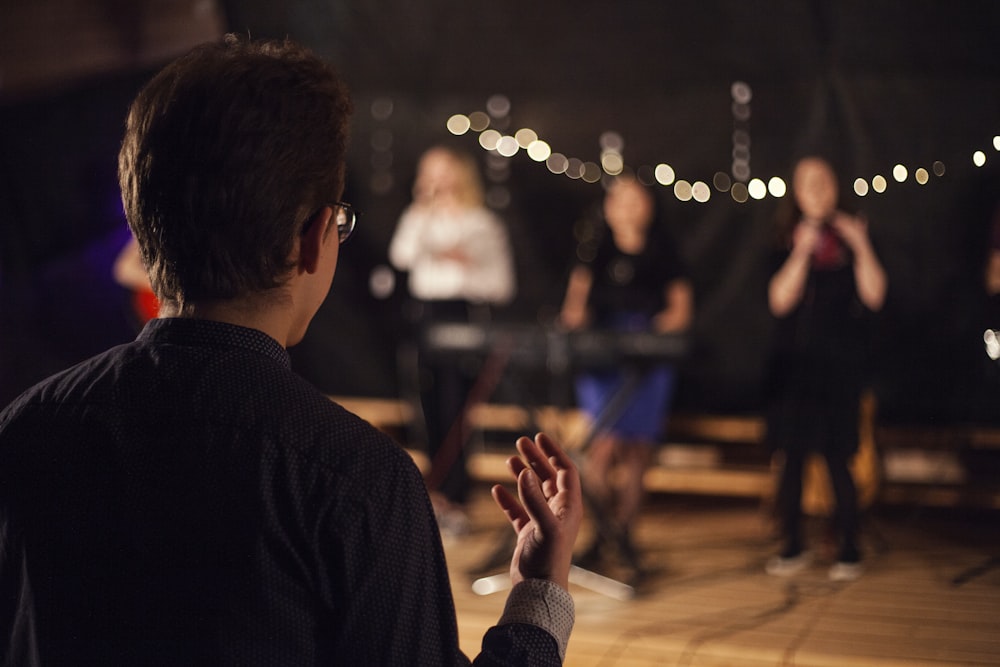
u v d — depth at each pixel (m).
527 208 5.19
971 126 4.25
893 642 2.85
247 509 0.73
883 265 3.65
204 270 0.79
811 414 3.61
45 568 0.78
